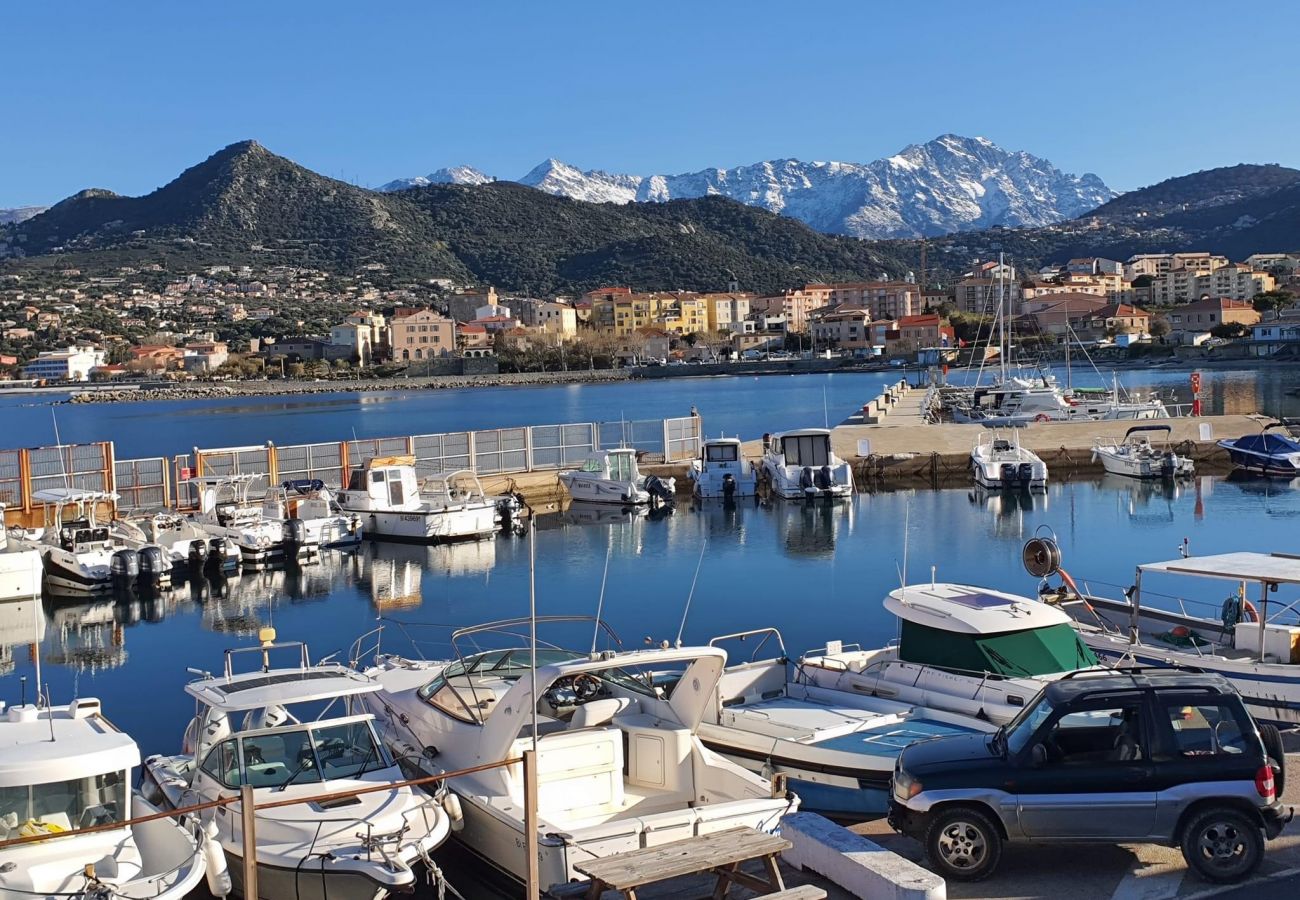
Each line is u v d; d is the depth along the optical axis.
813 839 10.38
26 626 31.17
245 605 32.81
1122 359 188.88
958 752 10.72
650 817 10.99
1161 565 16.97
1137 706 10.32
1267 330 187.75
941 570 33.59
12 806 10.17
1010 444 55.53
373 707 14.69
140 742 19.88
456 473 46.72
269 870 10.71
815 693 16.08
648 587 32.78
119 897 9.66
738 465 53.16
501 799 11.64
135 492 46.16
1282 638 15.53
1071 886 10.00
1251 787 9.89
